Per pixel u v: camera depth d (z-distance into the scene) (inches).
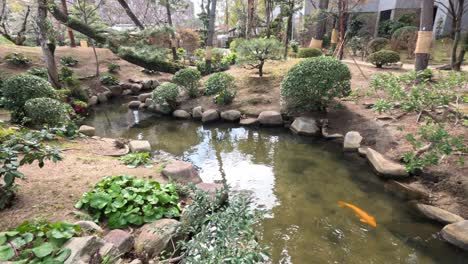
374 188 154.6
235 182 167.5
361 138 202.2
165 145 231.6
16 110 220.7
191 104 309.9
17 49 409.1
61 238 78.2
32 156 95.2
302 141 228.1
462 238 109.4
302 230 123.3
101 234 92.6
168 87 298.8
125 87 415.2
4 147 93.9
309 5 606.2
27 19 517.7
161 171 148.8
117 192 111.5
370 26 595.5
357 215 132.3
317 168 182.1
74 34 489.7
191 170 151.6
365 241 116.0
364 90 259.8
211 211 92.3
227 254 64.4
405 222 126.3
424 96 150.9
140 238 96.1
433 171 149.3
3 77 325.7
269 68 366.3
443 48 425.1
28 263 69.0
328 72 224.2
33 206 103.7
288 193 153.5
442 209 128.3
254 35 622.5
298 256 108.6
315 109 244.5
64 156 159.2
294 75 235.9
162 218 108.4
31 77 233.9
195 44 667.4
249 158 204.2
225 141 239.3
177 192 129.1
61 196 112.5
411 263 104.4
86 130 223.1
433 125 158.7
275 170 182.2
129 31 416.8
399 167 159.9
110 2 695.1
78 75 404.2
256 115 271.7
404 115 208.1
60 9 397.4
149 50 410.6
